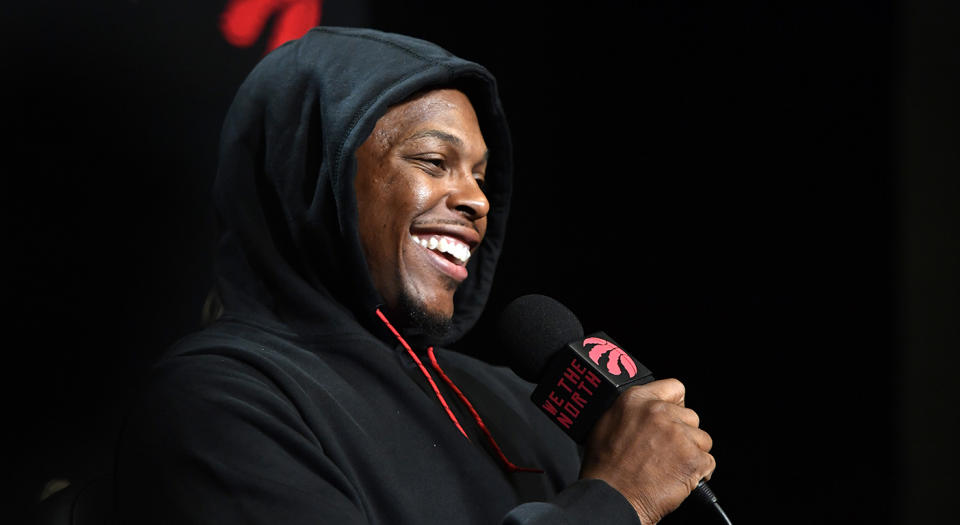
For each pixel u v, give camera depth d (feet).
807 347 32.53
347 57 18.02
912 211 31.45
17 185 25.13
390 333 18.51
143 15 27.04
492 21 33.58
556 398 16.31
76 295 25.77
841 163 32.24
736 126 33.40
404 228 17.44
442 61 17.98
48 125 25.63
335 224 17.51
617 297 34.30
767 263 33.06
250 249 17.66
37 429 24.89
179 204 27.45
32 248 25.22
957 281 31.07
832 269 32.32
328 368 16.48
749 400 33.06
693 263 33.78
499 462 17.54
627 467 15.10
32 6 25.48
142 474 14.15
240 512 13.56
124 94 26.76
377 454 15.48
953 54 30.89
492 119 19.88
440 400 17.83
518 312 17.35
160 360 16.07
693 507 16.31
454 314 20.59
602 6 34.30
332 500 13.93
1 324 24.72
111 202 26.45
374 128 17.53
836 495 31.94
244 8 28.55
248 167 18.12
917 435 31.27
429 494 15.80
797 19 32.58
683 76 33.88
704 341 33.60
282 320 17.29
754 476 32.81
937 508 30.99
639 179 34.30
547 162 34.45
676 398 16.14
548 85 34.30
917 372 31.35
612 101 34.40
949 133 31.04
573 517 14.06
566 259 34.45
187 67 27.71
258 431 14.25
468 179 18.06
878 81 31.73
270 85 18.34
